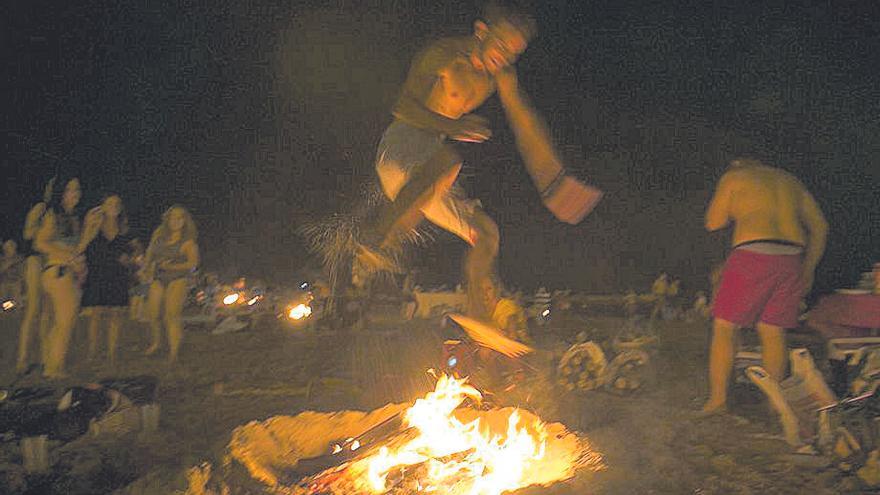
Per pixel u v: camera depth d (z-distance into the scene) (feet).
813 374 13.84
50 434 13.91
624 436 13.92
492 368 17.54
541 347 24.32
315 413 14.25
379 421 14.15
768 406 15.61
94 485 11.95
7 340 25.22
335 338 28.94
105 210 21.81
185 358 23.80
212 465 12.32
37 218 19.90
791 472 12.24
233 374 20.84
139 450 13.56
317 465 12.23
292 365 22.43
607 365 18.30
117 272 23.44
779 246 15.12
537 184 13.14
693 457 12.93
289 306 32.99
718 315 15.62
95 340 23.30
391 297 38.47
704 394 17.75
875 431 13.02
